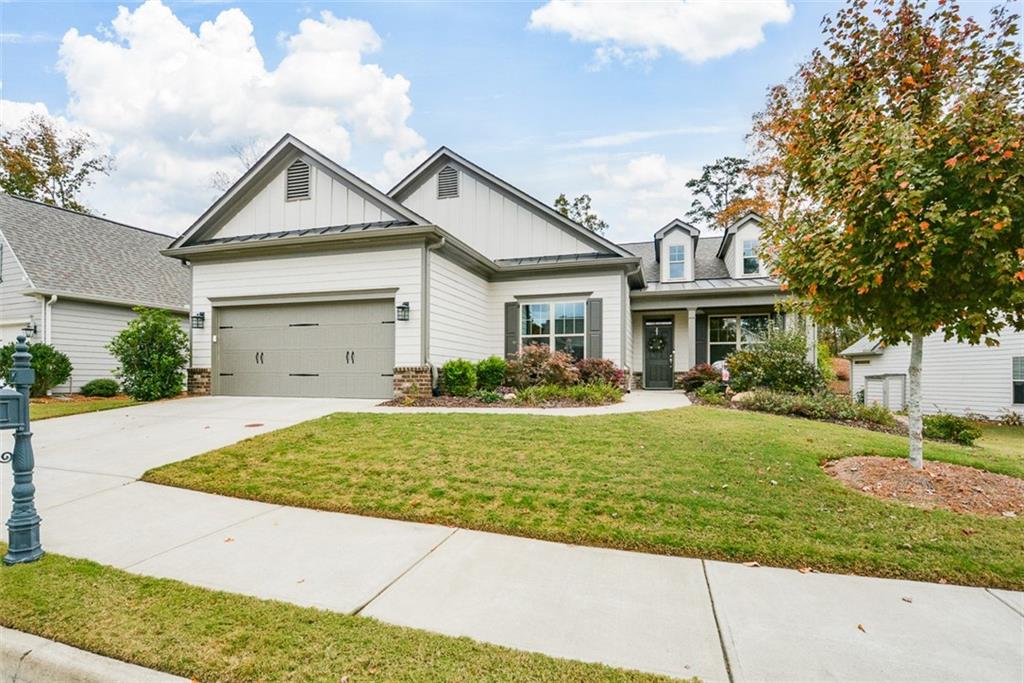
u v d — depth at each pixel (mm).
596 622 2664
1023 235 3994
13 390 3402
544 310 13391
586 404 9547
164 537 3871
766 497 4418
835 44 5344
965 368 14680
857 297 4766
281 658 2307
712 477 4914
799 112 5336
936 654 2400
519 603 2867
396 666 2250
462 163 14250
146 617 2664
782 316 14250
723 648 2428
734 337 15531
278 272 11266
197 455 6047
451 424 7137
